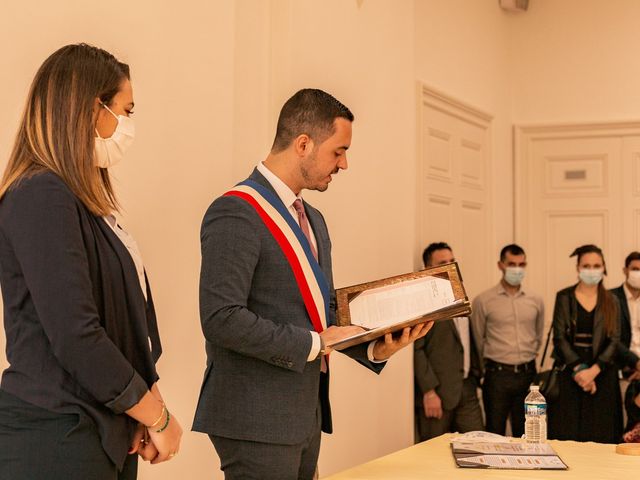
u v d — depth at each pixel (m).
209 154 3.52
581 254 5.60
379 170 4.88
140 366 1.87
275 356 2.19
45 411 1.68
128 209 3.15
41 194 1.68
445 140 6.20
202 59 3.49
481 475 2.45
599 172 7.19
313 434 2.41
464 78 6.48
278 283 2.31
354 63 4.52
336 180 4.38
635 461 2.67
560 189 7.27
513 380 5.71
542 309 5.85
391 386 4.97
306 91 2.45
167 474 3.29
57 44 2.88
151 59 3.25
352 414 4.55
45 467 1.67
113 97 1.87
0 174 2.68
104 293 1.77
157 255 3.28
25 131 1.79
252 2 3.88
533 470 2.52
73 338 1.64
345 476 2.43
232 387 2.27
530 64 7.31
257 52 3.92
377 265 4.74
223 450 2.31
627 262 5.90
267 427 2.25
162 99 3.30
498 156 7.08
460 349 5.27
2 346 2.62
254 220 2.29
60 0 2.89
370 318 2.37
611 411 5.57
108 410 1.73
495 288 5.84
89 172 1.78
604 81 7.15
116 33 3.10
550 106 7.27
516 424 5.75
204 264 2.24
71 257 1.67
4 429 1.69
